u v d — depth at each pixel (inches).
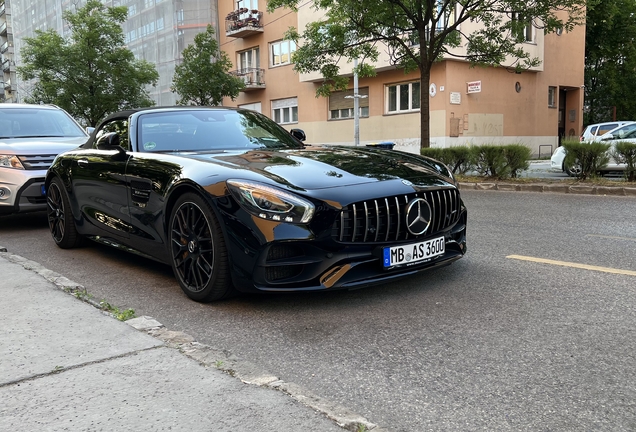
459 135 870.4
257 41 1168.2
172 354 103.1
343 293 149.8
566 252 195.6
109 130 199.3
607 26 1185.4
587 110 1299.2
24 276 161.6
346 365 103.9
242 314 135.4
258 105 1194.0
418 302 140.3
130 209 170.6
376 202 132.6
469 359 104.8
